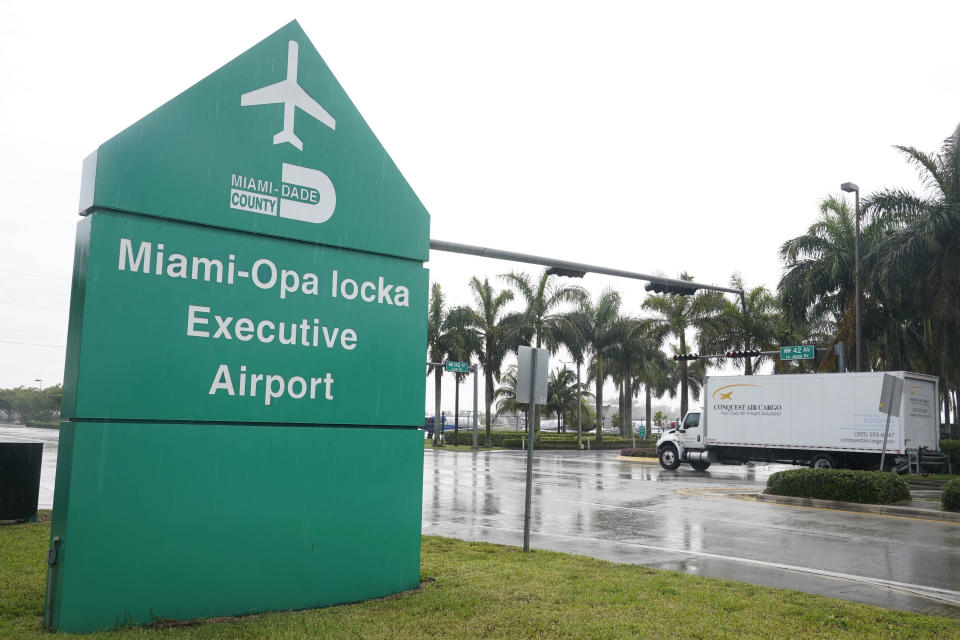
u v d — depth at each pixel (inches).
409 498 279.1
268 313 248.8
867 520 530.0
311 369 256.7
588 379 2082.9
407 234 285.0
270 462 245.8
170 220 232.1
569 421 2802.7
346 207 269.3
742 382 1028.5
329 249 264.4
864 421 905.5
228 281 241.3
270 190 252.1
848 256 1157.7
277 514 246.1
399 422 277.6
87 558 211.6
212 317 237.3
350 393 265.0
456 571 310.2
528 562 336.5
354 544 262.7
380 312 275.6
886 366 1202.0
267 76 255.6
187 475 229.5
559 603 260.7
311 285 259.0
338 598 257.1
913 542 433.4
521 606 253.8
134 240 224.8
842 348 1044.5
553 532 464.4
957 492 547.8
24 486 421.4
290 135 258.7
